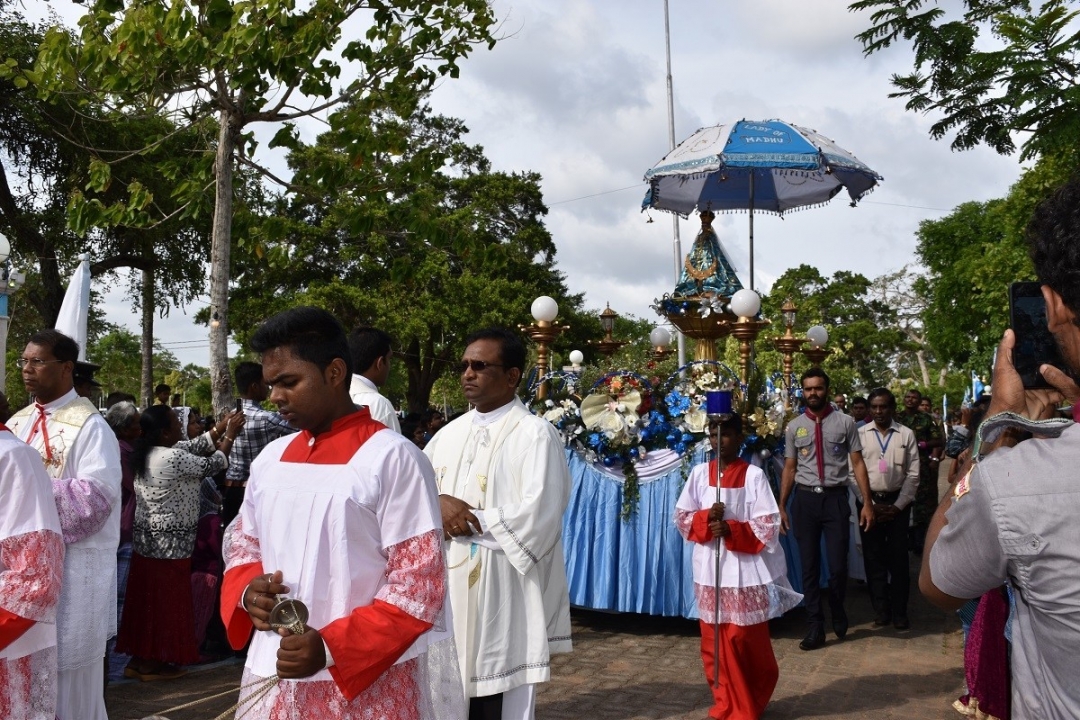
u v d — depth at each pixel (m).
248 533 2.83
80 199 7.71
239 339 31.19
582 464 8.23
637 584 7.90
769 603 5.54
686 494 5.81
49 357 4.54
